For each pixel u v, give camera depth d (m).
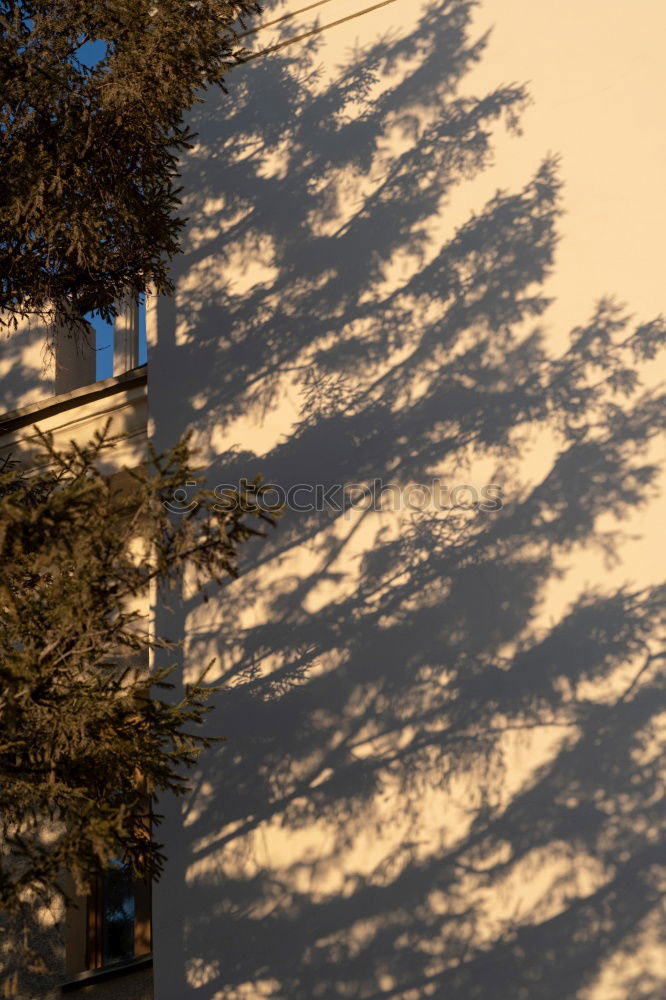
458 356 19.02
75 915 20.36
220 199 22.52
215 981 17.22
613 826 15.39
